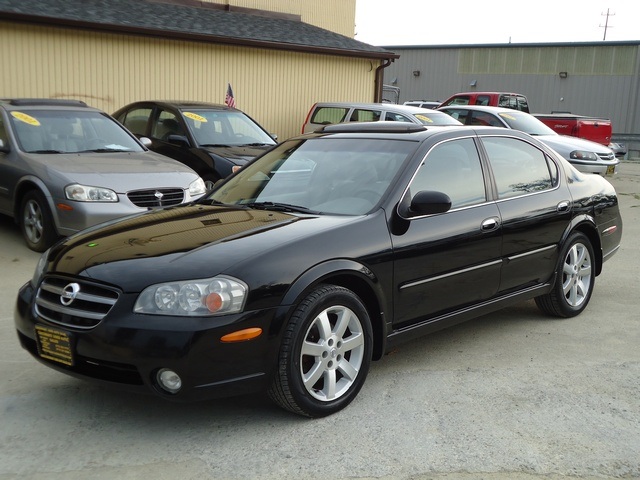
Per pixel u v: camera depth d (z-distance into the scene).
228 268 3.52
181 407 3.96
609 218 6.00
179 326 3.38
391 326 4.20
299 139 5.28
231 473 3.24
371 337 4.02
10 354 4.74
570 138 14.36
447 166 4.68
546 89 33.75
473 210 4.67
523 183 5.20
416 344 5.05
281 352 3.60
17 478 3.19
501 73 34.66
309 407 3.72
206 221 4.23
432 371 4.52
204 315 3.41
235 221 4.17
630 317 5.77
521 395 4.14
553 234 5.31
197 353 3.37
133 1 14.03
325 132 5.25
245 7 16.09
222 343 3.42
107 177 7.44
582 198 5.64
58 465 3.31
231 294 3.46
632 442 3.56
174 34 12.66
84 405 3.97
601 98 32.56
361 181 4.49
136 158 8.23
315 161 4.86
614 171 13.86
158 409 3.93
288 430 3.67
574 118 17.58
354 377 3.94
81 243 4.07
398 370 4.53
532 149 5.44
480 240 4.65
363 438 3.58
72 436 3.60
